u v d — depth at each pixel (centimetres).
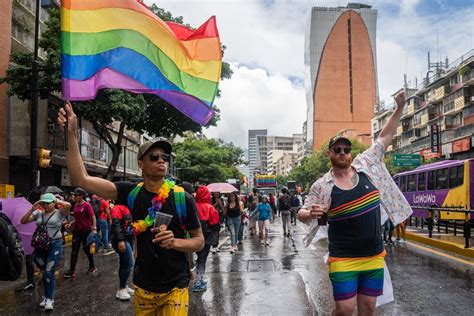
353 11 15162
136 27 450
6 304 670
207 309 608
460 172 2053
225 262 1023
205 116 485
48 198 647
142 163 316
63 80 428
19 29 2241
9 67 2062
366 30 15100
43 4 2459
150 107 2077
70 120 304
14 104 2148
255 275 848
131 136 4097
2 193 1454
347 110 14850
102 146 3256
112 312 607
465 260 954
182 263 310
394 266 892
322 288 723
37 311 622
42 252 638
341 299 359
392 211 396
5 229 462
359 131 14762
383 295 395
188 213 310
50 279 631
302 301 640
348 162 379
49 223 641
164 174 314
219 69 487
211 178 5681
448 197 2141
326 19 15250
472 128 4291
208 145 5984
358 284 370
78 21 435
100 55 438
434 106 5356
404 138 6400
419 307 579
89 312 609
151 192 314
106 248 1355
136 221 307
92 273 923
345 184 376
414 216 1920
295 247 1288
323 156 7788
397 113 415
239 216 1217
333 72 14975
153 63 458
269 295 680
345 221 364
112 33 443
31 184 1402
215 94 486
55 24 1866
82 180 302
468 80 4344
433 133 5028
